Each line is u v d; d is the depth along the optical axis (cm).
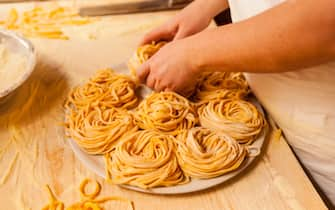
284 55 62
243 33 65
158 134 75
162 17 119
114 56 103
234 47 65
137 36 111
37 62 99
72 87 93
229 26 69
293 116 76
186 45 72
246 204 68
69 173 73
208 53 69
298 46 60
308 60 62
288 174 72
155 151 72
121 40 109
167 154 71
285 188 70
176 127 78
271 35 61
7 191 70
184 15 92
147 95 86
